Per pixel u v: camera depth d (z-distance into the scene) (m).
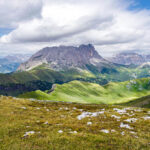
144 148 14.62
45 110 40.34
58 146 14.39
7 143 15.14
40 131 19.70
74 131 20.16
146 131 21.88
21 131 19.56
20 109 37.34
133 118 30.66
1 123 23.27
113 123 26.31
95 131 20.77
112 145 15.08
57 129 20.97
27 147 14.05
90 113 37.12
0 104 40.38
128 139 17.23
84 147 14.40
